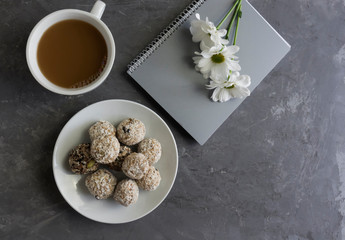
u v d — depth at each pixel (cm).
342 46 62
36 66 48
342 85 62
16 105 53
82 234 55
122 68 55
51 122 54
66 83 49
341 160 63
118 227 56
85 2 54
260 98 60
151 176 53
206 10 55
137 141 53
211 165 58
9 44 53
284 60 60
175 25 55
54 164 51
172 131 57
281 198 61
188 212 58
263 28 56
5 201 53
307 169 62
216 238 59
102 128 52
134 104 53
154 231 57
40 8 53
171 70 55
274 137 60
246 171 60
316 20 61
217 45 51
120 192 52
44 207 54
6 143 53
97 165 52
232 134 59
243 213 60
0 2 52
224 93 55
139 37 56
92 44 49
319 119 62
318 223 62
